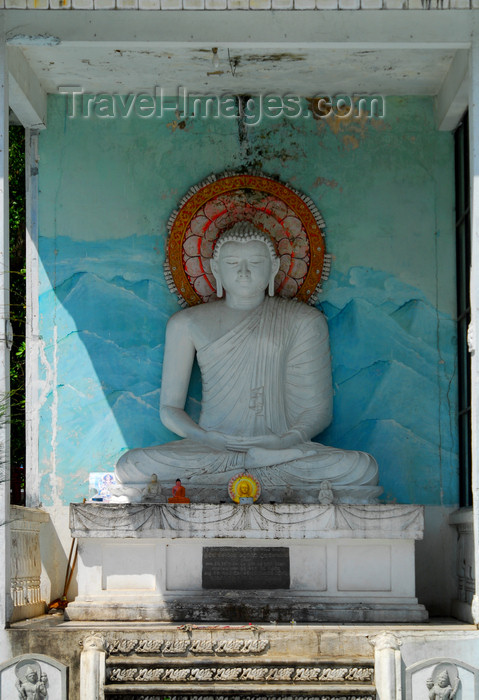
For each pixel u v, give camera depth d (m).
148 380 13.34
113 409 13.30
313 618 11.16
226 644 10.36
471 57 11.30
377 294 13.45
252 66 12.99
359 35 11.45
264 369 12.71
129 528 11.21
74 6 11.27
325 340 12.90
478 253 10.94
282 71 13.13
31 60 12.82
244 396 12.67
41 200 13.56
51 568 12.96
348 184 13.59
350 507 11.23
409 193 13.59
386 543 11.38
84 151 13.62
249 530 11.20
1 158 11.05
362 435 13.23
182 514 11.22
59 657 10.41
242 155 13.62
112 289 13.46
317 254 13.39
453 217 13.55
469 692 10.36
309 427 12.52
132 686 10.23
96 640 10.38
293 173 13.59
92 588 11.31
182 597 11.26
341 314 13.42
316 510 11.22
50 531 13.04
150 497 11.70
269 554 11.36
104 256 13.49
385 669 10.20
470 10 11.38
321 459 11.89
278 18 11.46
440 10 11.38
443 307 13.45
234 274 12.77
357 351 13.37
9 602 10.63
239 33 11.46
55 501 13.15
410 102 13.71
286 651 10.38
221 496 11.85
